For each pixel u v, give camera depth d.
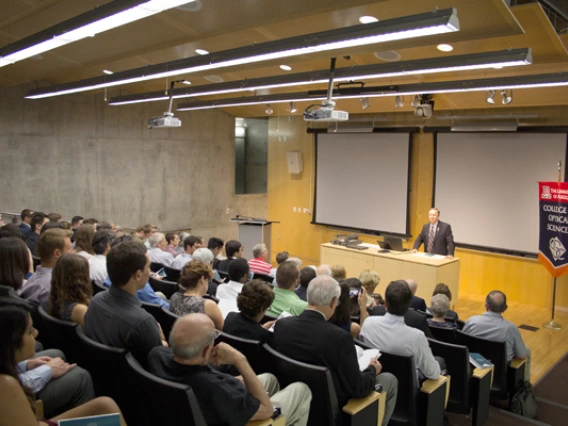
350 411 2.60
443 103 8.42
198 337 2.06
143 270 2.60
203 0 4.19
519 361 4.36
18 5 4.57
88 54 6.52
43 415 2.23
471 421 4.20
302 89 8.59
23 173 9.57
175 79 8.42
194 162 11.93
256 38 5.30
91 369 2.56
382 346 3.30
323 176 11.39
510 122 8.39
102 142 10.53
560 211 7.31
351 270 8.29
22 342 1.88
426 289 7.30
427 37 4.61
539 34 4.63
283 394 2.44
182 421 2.00
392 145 10.08
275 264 11.75
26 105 9.52
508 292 8.79
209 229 12.33
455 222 9.33
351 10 4.14
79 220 7.42
